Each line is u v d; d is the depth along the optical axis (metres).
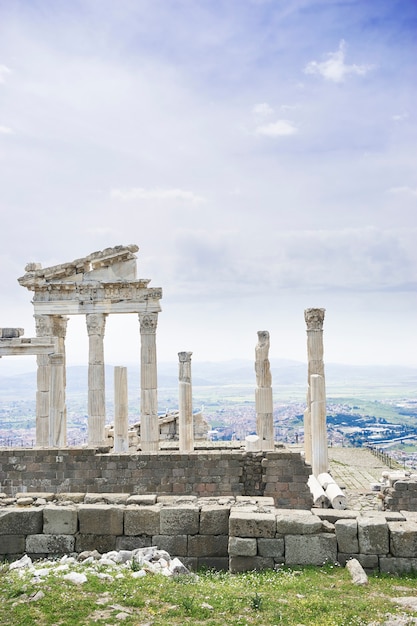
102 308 40.78
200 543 16.59
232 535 15.69
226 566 16.45
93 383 40.25
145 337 40.16
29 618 11.36
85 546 16.83
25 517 16.95
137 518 16.81
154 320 40.25
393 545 15.07
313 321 33.19
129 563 14.90
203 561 16.53
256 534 15.59
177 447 43.59
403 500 26.75
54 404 37.44
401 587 13.88
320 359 33.12
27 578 13.52
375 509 27.12
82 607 11.95
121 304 40.62
